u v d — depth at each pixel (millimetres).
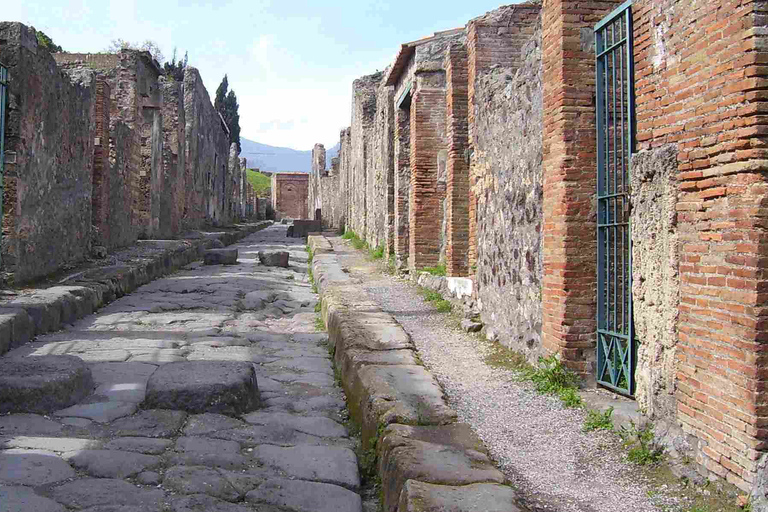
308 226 32594
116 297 11516
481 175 8641
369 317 8156
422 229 13656
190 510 3793
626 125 5797
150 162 20469
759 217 3469
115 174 16312
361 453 5008
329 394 6484
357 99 25422
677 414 4094
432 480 3574
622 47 5328
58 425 5164
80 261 13453
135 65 19578
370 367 5977
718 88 3754
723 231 3686
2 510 3596
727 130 3670
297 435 5328
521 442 4613
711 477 3736
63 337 8461
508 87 7543
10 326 7617
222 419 5500
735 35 3627
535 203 6633
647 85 4504
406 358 6383
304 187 69875
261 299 11773
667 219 4137
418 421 4574
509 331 7309
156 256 14734
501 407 5383
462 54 10844
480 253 8633
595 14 5840
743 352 3512
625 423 4758
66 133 12594
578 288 5828
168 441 4949
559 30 5867
